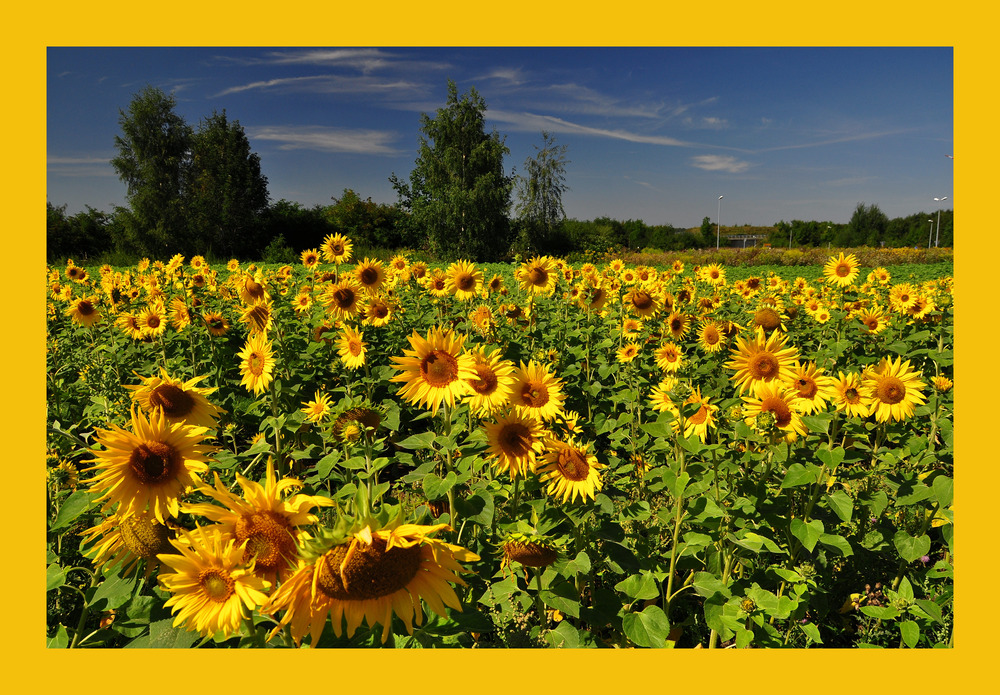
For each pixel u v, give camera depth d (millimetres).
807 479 3199
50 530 2787
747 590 3172
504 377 3189
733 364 4109
